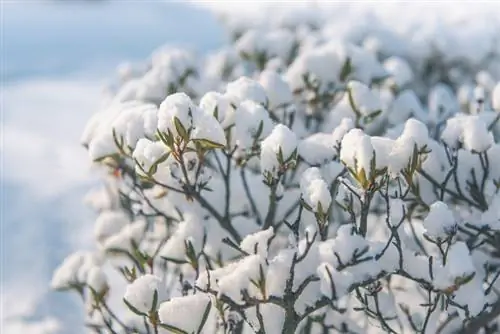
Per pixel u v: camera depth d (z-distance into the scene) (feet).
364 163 6.76
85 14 85.87
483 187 8.59
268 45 16.80
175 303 6.93
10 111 39.52
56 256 20.77
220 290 6.73
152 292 7.13
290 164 7.75
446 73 22.56
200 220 9.36
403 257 7.24
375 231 12.11
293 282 6.88
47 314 17.70
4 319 17.56
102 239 11.08
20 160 30.07
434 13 29.35
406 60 22.31
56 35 69.92
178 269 10.88
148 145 7.35
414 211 9.70
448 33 23.11
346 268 7.02
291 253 7.00
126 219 11.20
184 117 6.91
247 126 8.38
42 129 35.60
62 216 23.62
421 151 7.62
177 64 14.47
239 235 9.45
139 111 8.63
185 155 8.24
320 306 6.97
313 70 12.28
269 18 25.09
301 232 9.71
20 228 22.63
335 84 12.34
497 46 22.84
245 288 6.73
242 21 25.21
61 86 46.73
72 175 27.89
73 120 37.50
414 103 13.70
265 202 10.05
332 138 9.39
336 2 27.22
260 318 6.80
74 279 9.84
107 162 9.52
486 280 8.75
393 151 7.51
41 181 27.17
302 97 12.94
